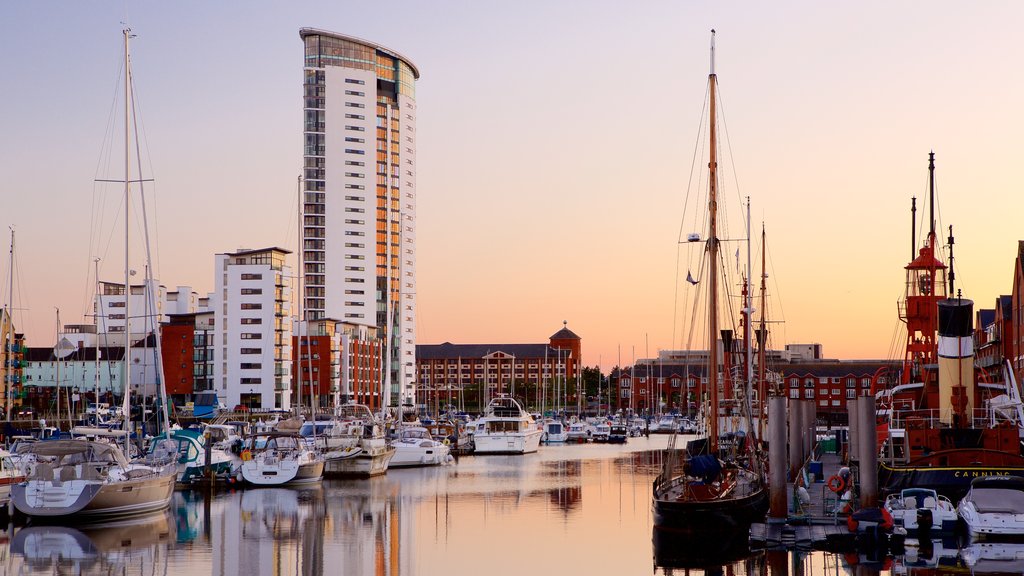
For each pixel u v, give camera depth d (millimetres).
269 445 86188
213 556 49000
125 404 70688
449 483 84750
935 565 44844
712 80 60531
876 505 51406
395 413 186875
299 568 46531
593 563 47969
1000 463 52656
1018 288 108875
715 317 59312
